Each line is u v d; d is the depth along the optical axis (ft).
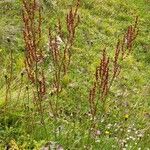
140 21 63.36
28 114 26.81
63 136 25.95
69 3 55.67
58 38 45.50
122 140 28.12
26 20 22.86
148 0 71.20
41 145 24.61
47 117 28.25
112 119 33.53
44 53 40.86
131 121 33.68
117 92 40.09
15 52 40.22
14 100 28.32
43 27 47.16
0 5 47.37
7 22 44.68
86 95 37.78
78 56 45.21
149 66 52.03
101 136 28.60
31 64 23.48
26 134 25.67
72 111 33.45
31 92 30.19
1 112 27.04
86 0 59.67
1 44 40.34
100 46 50.44
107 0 63.77
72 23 22.93
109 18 59.52
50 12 50.93
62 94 35.45
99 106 33.78
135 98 41.42
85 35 51.11
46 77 36.81
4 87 29.63
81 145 25.94
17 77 32.73
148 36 59.82
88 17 55.62
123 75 45.98
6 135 25.40
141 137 30.07
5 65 36.83
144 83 46.83
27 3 23.39
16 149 23.71
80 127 28.78
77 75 41.37
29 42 23.89
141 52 54.65
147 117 36.37
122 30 57.77
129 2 67.72
